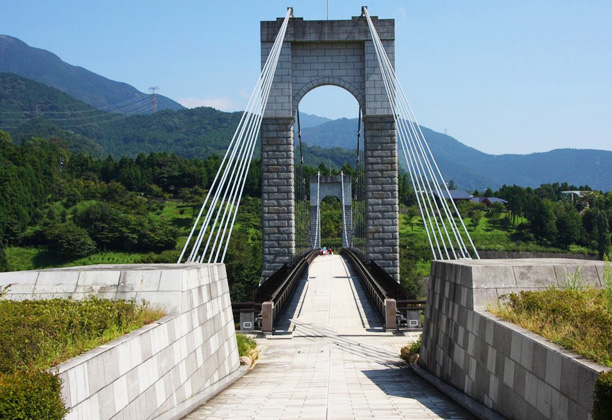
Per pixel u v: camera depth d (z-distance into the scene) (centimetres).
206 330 1096
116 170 11075
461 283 1038
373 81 3469
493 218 9438
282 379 1233
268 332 1873
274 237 3438
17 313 745
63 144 18612
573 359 615
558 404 641
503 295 960
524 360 737
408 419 783
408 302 1972
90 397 631
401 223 9069
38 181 8500
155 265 1150
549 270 998
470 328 969
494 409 835
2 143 9038
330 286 2988
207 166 11331
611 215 8269
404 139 2712
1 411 492
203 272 1112
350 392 1047
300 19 3494
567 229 8350
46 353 645
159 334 841
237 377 1243
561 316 765
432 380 1141
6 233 7031
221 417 816
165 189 10812
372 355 1590
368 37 3488
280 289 2133
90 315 776
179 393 909
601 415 507
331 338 1831
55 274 984
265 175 3453
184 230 8244
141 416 759
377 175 3425
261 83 2850
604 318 701
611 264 914
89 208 7806
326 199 10394
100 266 1131
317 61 3519
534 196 9400
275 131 3466
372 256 3412
